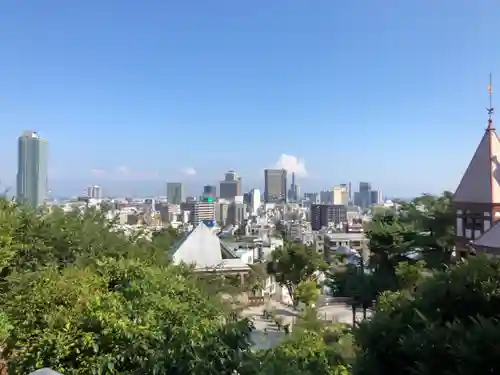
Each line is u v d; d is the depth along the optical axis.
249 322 11.55
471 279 10.65
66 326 9.18
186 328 9.29
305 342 12.55
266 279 48.91
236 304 19.70
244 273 34.69
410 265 31.59
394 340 10.09
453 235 36.47
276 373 7.09
